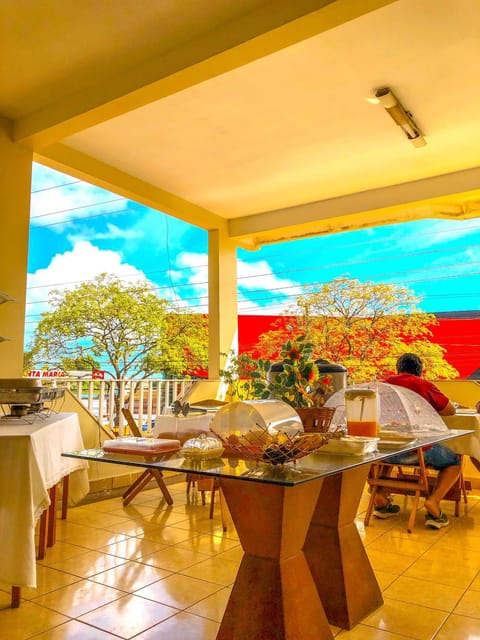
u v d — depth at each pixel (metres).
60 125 3.73
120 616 2.12
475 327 7.06
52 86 3.57
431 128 4.35
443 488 3.54
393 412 3.03
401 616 2.13
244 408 1.89
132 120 4.14
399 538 3.25
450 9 2.94
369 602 2.15
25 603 2.26
